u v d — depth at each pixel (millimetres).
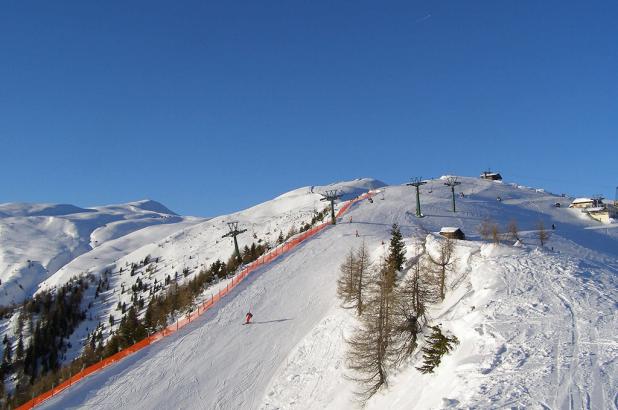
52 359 107312
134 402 45500
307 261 76875
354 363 41406
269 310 61625
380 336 39375
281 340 54312
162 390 47094
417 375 35250
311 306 61250
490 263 50188
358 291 53188
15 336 130625
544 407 21281
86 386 48469
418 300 43750
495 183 160875
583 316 32812
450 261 55375
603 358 25688
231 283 73562
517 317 33594
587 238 89125
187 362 51625
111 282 177625
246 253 108562
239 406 44125
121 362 52594
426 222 103000
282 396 44188
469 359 28891
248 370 49406
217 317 61000
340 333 50500
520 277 44188
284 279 70562
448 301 46219
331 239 87625
